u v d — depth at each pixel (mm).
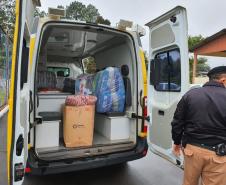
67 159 3145
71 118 3430
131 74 3871
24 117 2510
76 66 6871
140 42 3709
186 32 3070
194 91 2395
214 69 2406
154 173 4109
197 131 2291
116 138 3799
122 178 3918
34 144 2998
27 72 2803
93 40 4520
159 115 3703
